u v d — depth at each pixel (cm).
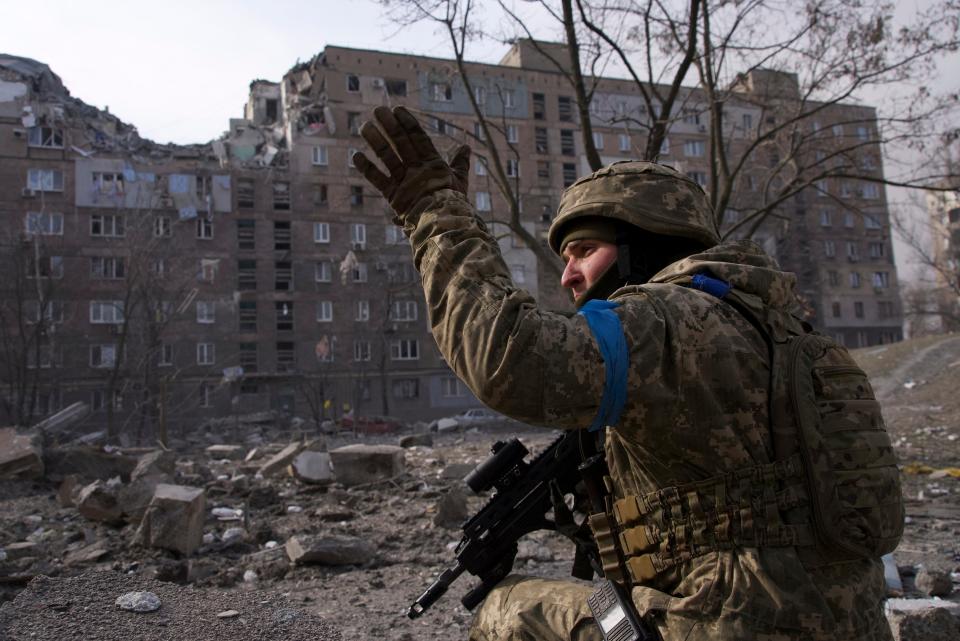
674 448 117
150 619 268
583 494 163
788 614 109
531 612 147
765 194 1171
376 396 4269
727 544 115
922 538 573
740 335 119
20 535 584
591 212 139
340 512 642
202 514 545
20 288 3097
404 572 475
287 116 4509
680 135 4409
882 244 5356
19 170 3778
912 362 2034
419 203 132
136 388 3456
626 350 111
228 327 4066
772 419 117
